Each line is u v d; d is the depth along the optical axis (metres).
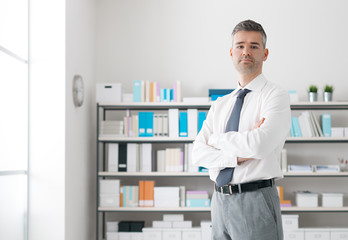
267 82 2.08
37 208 3.63
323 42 4.79
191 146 4.32
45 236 3.61
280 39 4.80
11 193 3.38
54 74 3.67
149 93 4.39
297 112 4.75
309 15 4.80
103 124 4.36
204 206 4.30
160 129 4.37
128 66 4.83
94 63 4.75
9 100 3.35
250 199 1.91
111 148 4.34
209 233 4.22
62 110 3.65
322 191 4.70
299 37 4.79
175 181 4.73
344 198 4.68
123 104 4.35
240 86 2.12
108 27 4.86
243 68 2.02
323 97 4.46
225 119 2.13
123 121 4.62
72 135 3.88
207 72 4.80
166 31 4.84
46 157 3.64
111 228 4.34
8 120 3.33
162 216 4.70
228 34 4.82
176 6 4.85
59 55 3.67
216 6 4.84
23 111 3.64
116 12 4.87
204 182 4.71
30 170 3.65
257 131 1.93
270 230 1.90
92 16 4.67
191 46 4.82
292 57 4.78
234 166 1.95
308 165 4.51
